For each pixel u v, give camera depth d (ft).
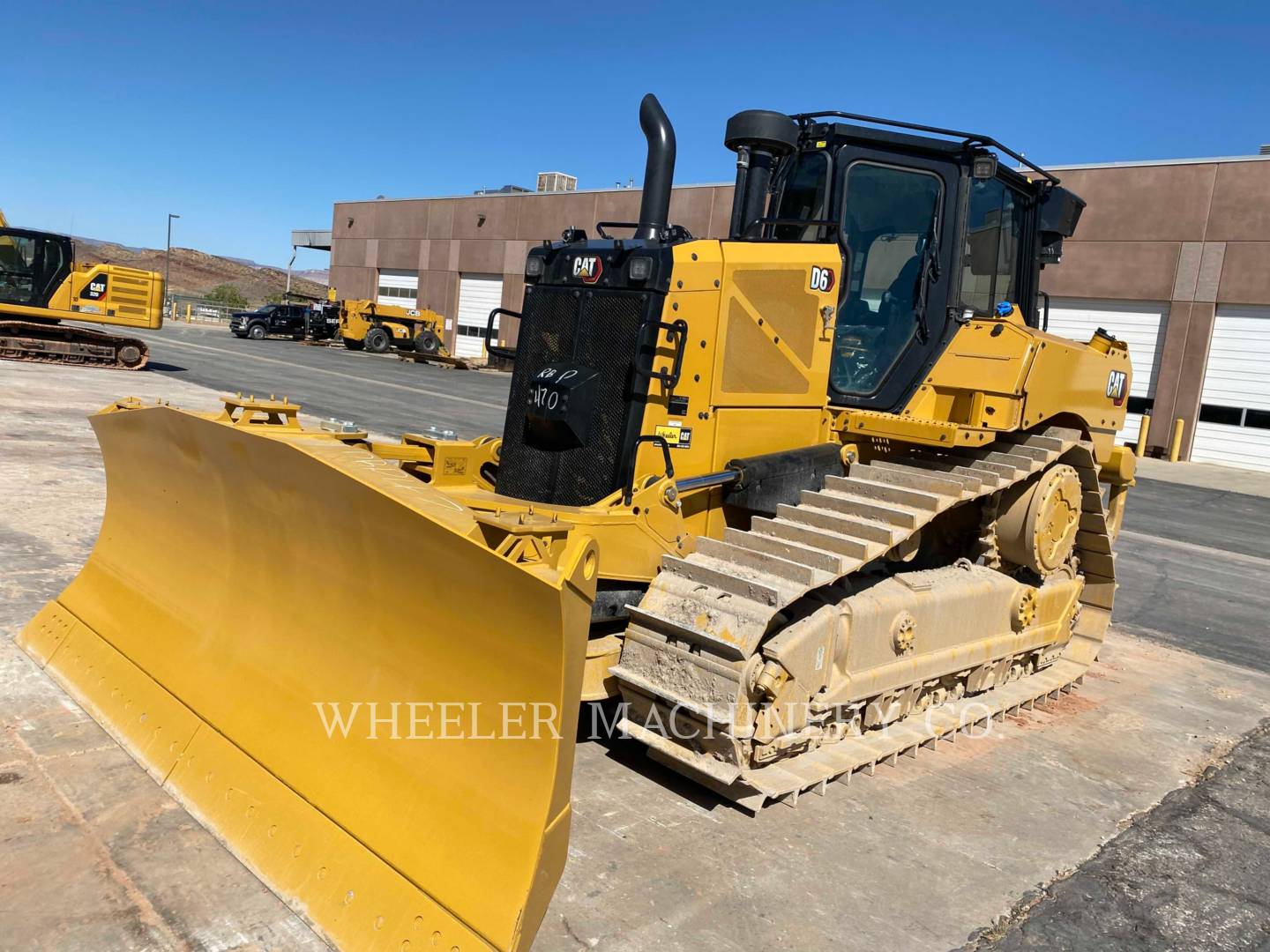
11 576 18.11
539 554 8.44
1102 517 19.33
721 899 10.40
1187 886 11.79
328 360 95.14
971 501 16.76
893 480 14.69
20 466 28.50
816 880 11.03
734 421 14.07
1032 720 17.39
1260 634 24.76
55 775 11.30
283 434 11.17
